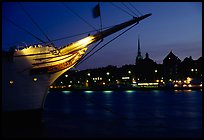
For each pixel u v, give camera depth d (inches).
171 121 1262.3
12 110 1000.2
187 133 906.1
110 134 893.8
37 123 1039.0
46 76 1073.5
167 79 7819.9
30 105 1037.8
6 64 991.6
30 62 1039.6
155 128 1029.2
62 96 4931.1
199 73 7500.0
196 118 1391.5
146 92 5487.2
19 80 1016.2
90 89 6958.7
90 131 955.3
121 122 1238.9
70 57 1123.3
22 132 891.4
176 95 4156.0
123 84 7677.2
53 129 982.4
